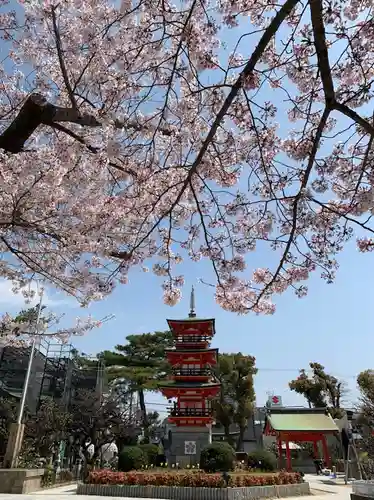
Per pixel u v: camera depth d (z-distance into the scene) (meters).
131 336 33.47
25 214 6.35
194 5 3.84
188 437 20.48
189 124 4.89
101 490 15.09
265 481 15.78
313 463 29.34
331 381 38.44
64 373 28.48
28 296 9.79
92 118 4.56
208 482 14.52
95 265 7.44
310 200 4.44
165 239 6.02
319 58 3.62
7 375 23.73
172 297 6.25
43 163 5.63
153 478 15.15
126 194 5.67
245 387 31.95
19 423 18.89
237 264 5.57
